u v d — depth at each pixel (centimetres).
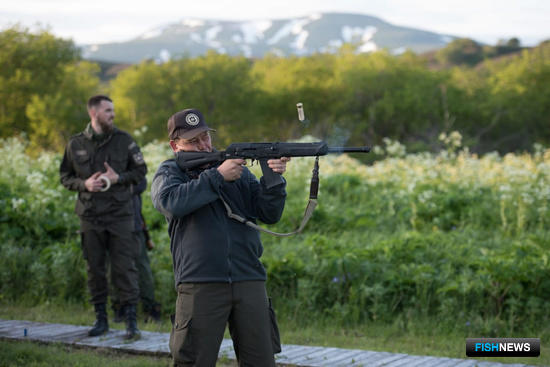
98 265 664
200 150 399
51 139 5294
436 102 6184
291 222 1187
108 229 655
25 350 598
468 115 6347
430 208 1243
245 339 375
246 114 6675
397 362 563
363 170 1689
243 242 379
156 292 822
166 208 367
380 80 6644
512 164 1579
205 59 6794
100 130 658
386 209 1324
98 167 656
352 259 823
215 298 368
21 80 5716
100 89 6738
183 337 370
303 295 797
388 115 6216
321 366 550
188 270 372
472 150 5725
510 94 6450
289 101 6806
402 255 872
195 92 6544
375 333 732
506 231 1143
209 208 377
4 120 5622
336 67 7438
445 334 719
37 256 943
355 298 783
